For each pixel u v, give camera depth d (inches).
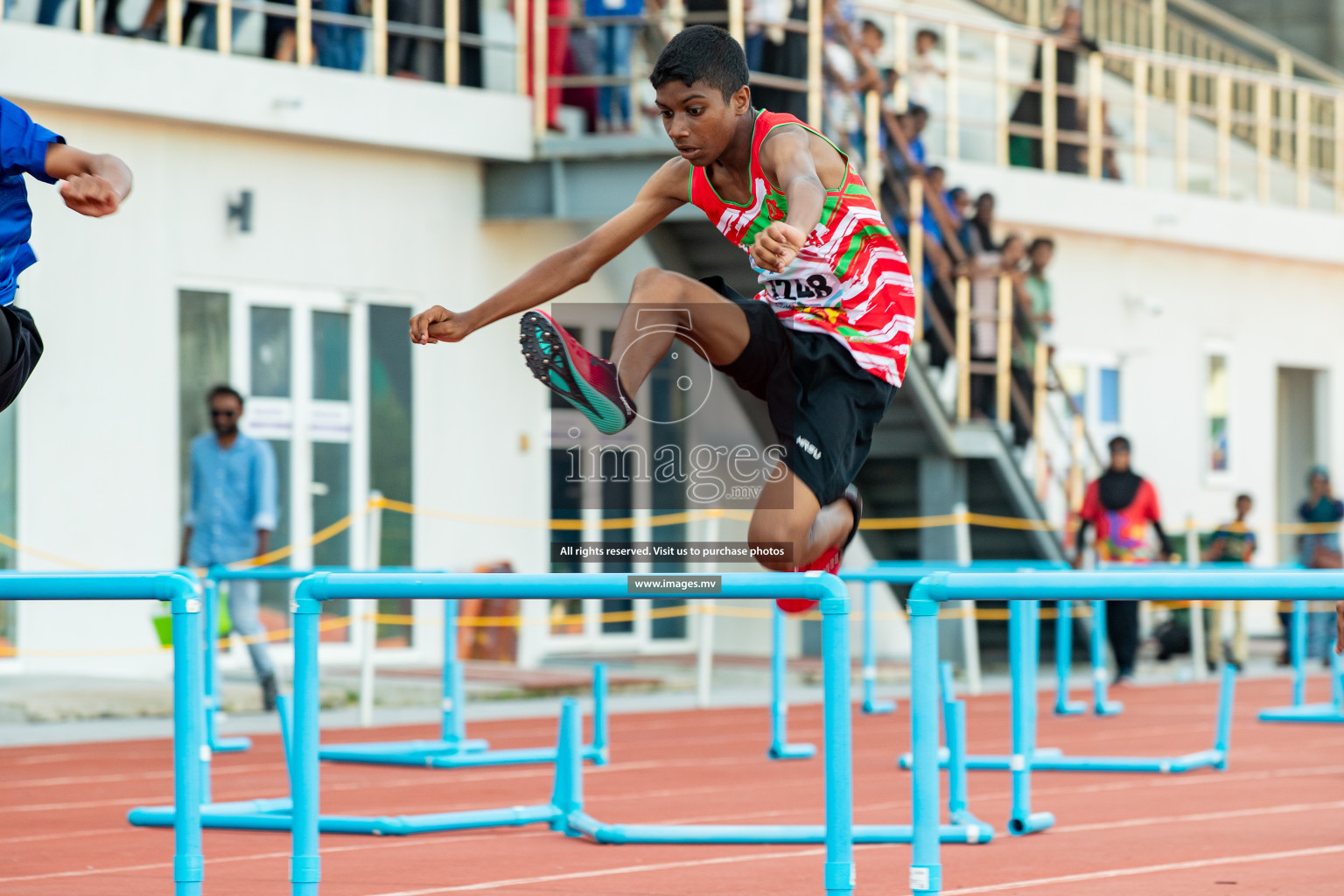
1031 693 378.6
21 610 712.4
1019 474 863.1
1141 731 621.9
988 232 903.1
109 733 593.0
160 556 746.8
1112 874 327.0
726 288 241.8
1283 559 1239.5
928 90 983.0
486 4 886.4
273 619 783.1
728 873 329.4
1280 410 1266.0
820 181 223.3
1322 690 833.5
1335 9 1369.3
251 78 756.6
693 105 228.7
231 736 588.7
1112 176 1078.4
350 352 808.3
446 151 821.2
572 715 386.9
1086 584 209.3
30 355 218.2
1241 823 397.4
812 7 807.1
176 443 753.0
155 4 744.3
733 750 560.7
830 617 217.2
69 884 314.7
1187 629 960.9
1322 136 1252.5
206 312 762.2
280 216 783.7
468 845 363.9
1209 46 1259.8
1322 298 1229.7
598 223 869.8
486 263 851.4
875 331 240.1
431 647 833.5
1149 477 1100.5
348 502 807.7
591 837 366.0
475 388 850.8
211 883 315.0
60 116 714.2
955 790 378.0
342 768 502.3
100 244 728.3
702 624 719.1
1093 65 1040.2
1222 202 1122.0
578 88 860.6
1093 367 1066.7
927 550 848.9
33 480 709.3
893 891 308.5
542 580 227.1
